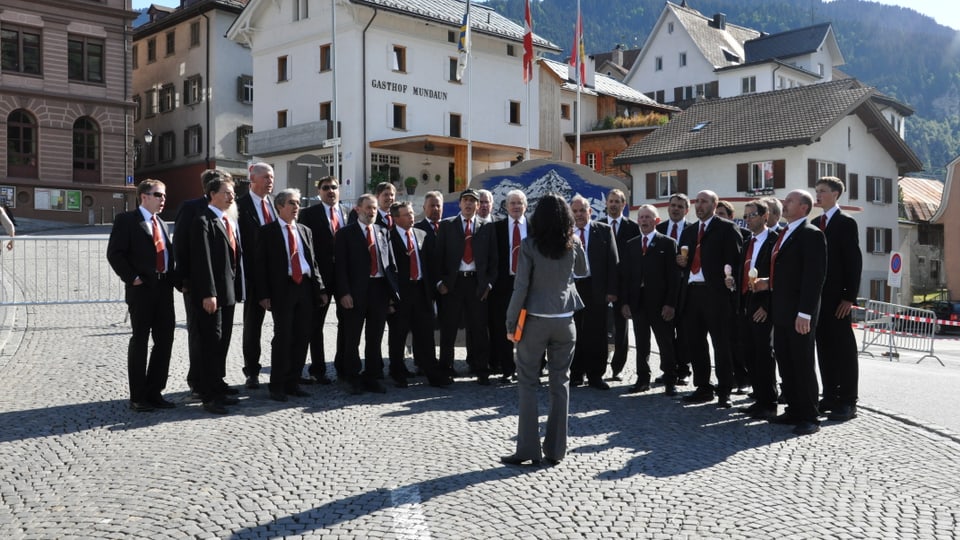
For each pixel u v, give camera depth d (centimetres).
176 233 811
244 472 602
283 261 855
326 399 865
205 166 4969
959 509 545
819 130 3606
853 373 837
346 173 3139
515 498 554
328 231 958
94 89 4569
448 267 970
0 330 1257
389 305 927
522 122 4597
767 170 3772
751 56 7200
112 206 4619
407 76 4072
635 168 4234
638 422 791
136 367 788
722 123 4072
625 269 963
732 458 666
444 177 4319
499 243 992
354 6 3838
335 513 519
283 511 522
